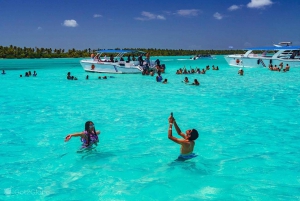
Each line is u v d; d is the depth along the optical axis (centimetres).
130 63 2827
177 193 465
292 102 1304
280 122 943
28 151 681
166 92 1658
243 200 440
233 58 3862
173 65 4844
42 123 949
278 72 2967
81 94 1602
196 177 523
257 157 628
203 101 1350
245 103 1290
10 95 1575
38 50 11706
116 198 451
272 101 1335
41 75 2888
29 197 459
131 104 1288
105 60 2983
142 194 462
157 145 716
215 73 2966
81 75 2802
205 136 791
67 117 1034
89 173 548
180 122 950
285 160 610
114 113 1097
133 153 657
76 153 662
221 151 669
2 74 3030
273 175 532
